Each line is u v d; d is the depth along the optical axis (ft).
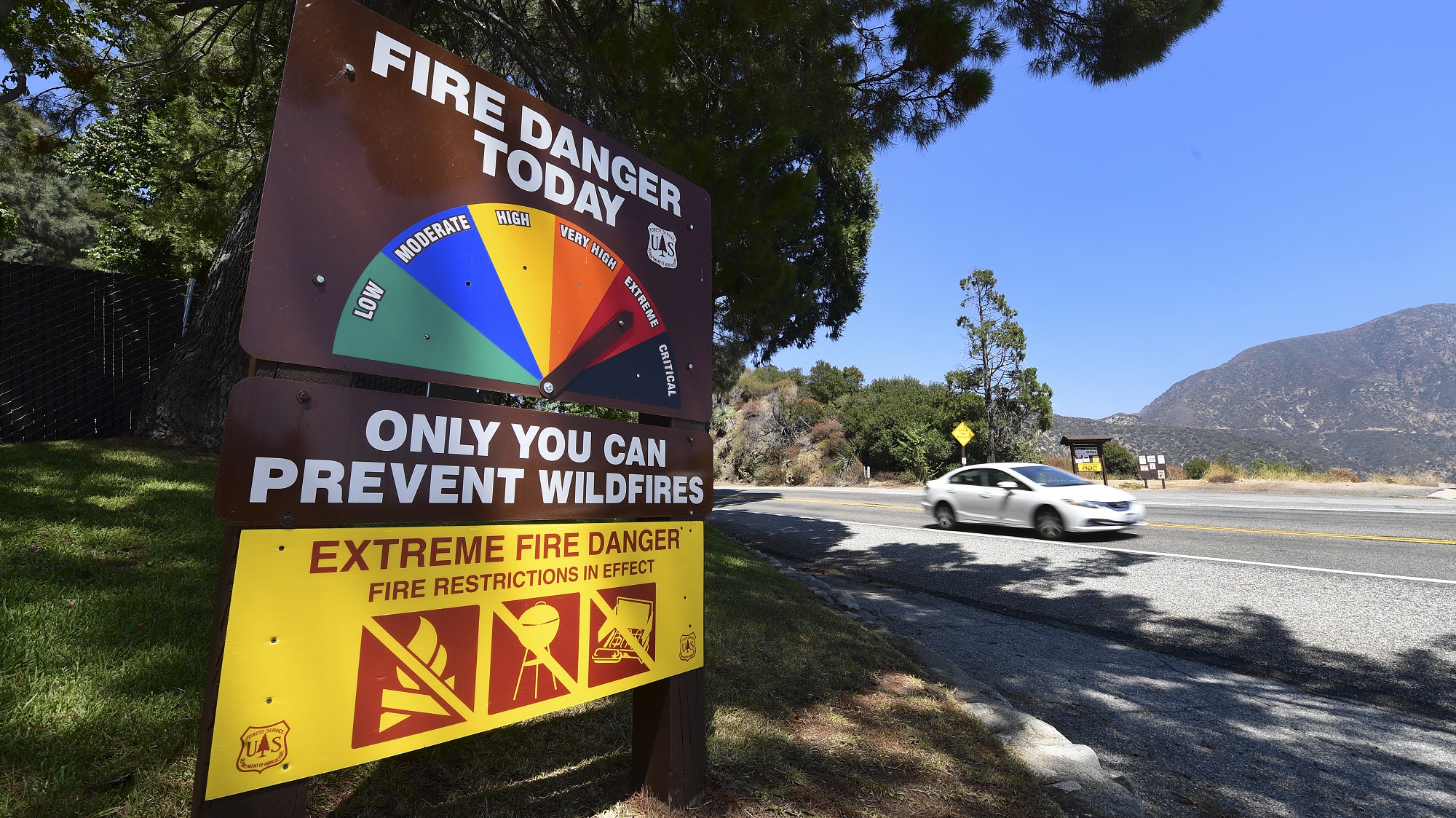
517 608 6.45
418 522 5.78
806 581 25.00
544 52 25.00
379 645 5.48
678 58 21.93
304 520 5.08
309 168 5.34
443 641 5.88
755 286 26.73
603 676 7.11
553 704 6.63
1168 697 15.12
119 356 25.52
